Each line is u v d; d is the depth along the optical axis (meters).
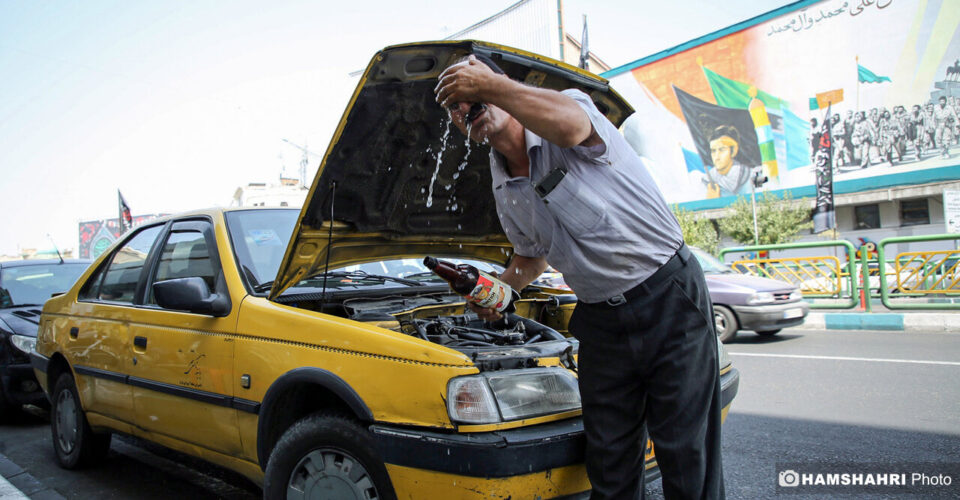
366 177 2.55
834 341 7.90
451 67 1.72
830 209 17.56
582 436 2.04
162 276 3.29
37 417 5.44
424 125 2.40
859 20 21.14
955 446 3.63
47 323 4.12
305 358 2.33
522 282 2.56
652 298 1.84
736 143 23.69
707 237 20.77
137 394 3.17
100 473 3.83
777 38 22.70
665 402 1.87
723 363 2.73
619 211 1.80
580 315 2.03
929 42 19.97
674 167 25.25
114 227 44.59
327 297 3.01
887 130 20.81
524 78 2.24
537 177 1.89
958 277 9.63
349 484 2.15
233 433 2.62
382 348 2.15
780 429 4.13
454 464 1.91
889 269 10.48
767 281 8.43
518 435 1.94
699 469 1.88
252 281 2.84
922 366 5.89
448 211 3.03
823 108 21.92
